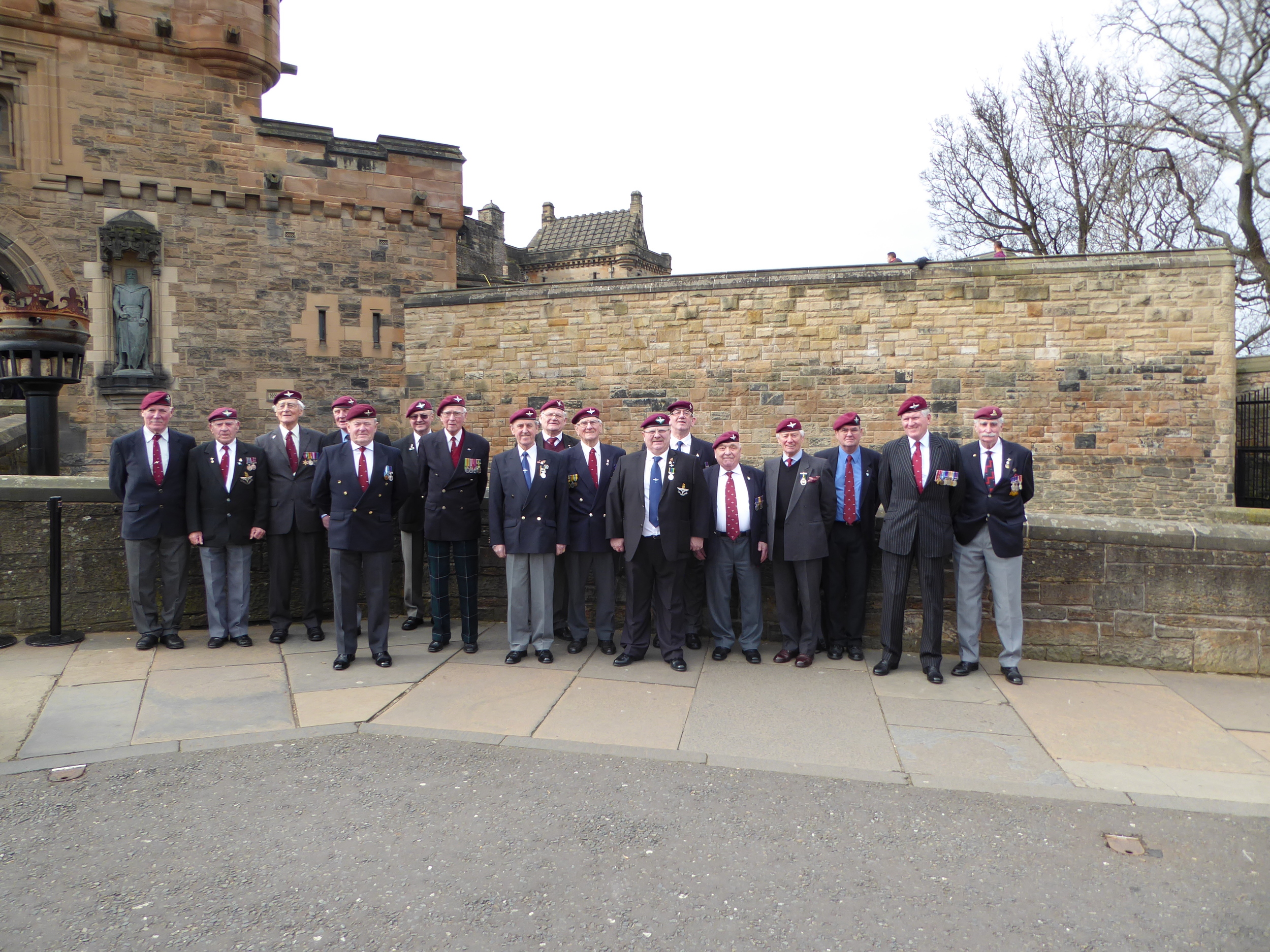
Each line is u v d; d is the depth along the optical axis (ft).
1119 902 10.30
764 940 9.48
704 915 9.94
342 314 54.13
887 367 48.83
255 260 52.06
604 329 52.80
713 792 13.26
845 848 11.54
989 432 18.83
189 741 15.11
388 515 19.84
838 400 49.52
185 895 10.28
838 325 49.44
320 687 18.21
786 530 19.97
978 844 11.68
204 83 50.34
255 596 24.14
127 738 15.28
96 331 48.52
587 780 13.66
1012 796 13.21
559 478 20.27
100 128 48.21
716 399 51.29
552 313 53.52
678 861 11.16
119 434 48.91
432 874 10.78
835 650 20.83
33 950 9.17
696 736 15.60
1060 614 20.45
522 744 15.14
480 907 10.05
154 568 20.95
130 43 48.39
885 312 48.80
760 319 50.49
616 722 16.29
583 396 53.21
